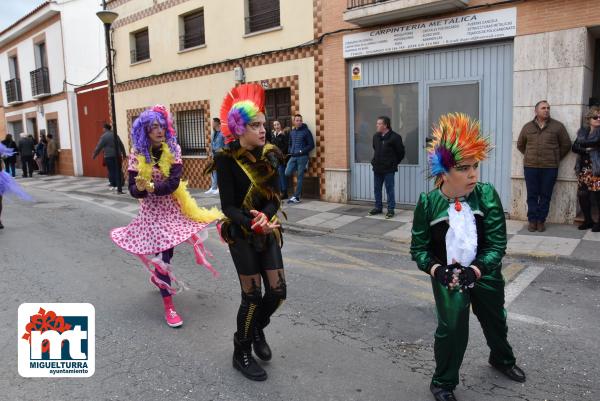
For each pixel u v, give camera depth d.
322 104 10.41
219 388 3.36
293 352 3.86
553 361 3.61
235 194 3.39
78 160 20.11
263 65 11.54
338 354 3.81
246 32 11.91
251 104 3.24
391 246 7.12
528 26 7.54
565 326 4.20
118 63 16.69
